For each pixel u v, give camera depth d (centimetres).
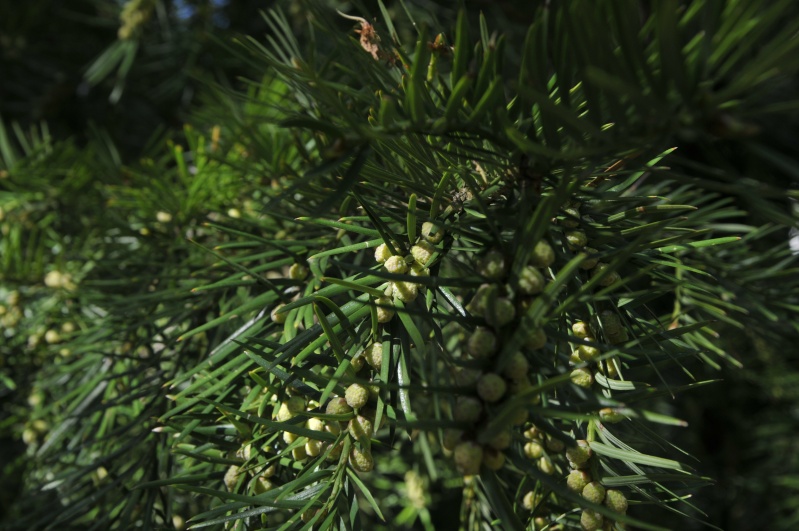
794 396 89
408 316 24
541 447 28
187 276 41
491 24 88
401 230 31
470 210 25
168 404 38
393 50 30
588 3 18
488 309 20
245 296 39
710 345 39
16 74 114
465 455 20
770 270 48
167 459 36
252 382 31
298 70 27
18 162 61
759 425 98
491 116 23
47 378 48
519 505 32
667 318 36
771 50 16
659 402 92
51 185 60
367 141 21
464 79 20
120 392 42
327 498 25
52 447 45
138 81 115
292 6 78
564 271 20
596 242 25
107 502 39
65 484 40
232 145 49
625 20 18
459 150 26
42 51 115
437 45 27
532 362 22
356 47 29
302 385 26
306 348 25
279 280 32
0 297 52
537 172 24
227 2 112
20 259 53
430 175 28
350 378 23
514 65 81
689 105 17
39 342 50
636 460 24
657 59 20
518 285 21
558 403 25
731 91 16
